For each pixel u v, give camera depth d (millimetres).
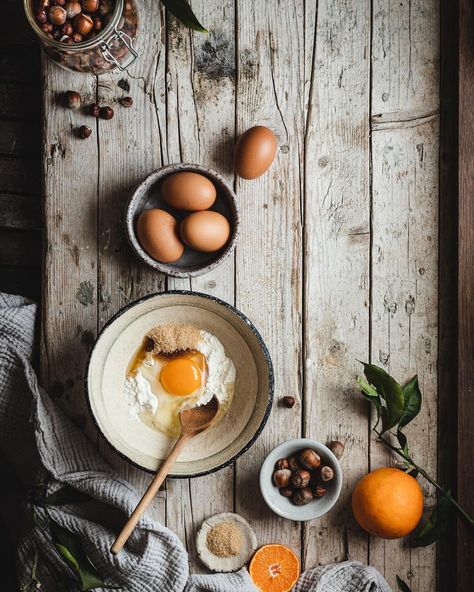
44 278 1018
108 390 962
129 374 980
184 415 971
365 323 1023
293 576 1003
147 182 956
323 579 1000
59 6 930
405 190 1021
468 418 1003
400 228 1022
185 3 936
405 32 1015
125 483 992
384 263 1023
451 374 1025
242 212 1017
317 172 1020
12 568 1090
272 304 1020
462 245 1001
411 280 1023
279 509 983
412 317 1023
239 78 1015
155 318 976
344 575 1009
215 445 971
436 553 1027
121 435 958
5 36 1077
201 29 945
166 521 1016
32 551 996
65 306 1019
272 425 1020
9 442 1022
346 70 1016
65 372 1017
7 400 1013
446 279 1025
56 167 1015
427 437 1026
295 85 1017
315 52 1014
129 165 1016
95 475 985
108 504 986
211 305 954
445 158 1021
